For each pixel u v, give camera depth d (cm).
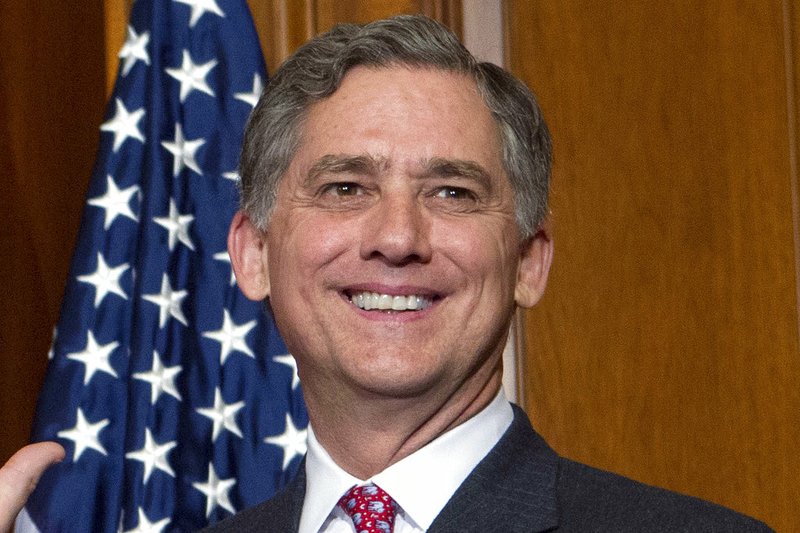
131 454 384
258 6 448
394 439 273
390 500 269
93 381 391
